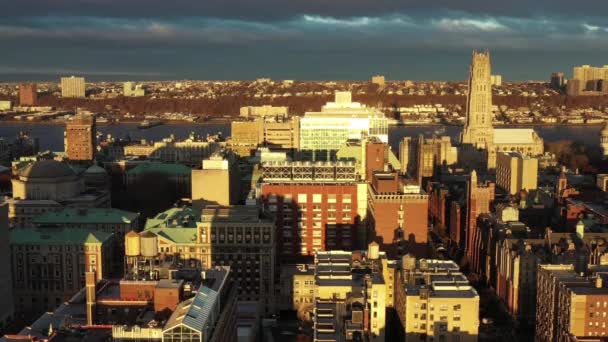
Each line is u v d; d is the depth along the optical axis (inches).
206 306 7101.4
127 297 7751.0
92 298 7628.0
